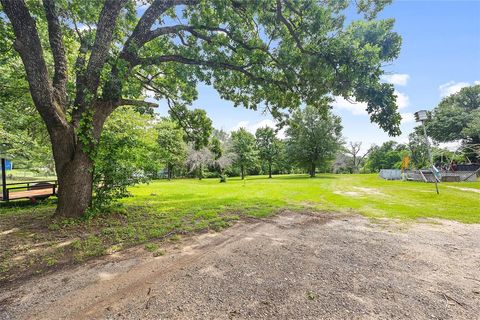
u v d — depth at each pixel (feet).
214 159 100.58
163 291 9.23
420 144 131.03
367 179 79.36
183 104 31.78
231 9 23.52
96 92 20.38
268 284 9.76
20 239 15.29
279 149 120.37
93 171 20.90
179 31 24.53
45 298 8.79
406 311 7.95
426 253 13.32
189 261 12.21
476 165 81.15
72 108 20.18
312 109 103.71
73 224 18.17
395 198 33.83
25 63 16.40
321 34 20.94
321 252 13.55
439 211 24.30
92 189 21.29
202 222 20.12
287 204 29.27
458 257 12.73
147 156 24.80
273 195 38.11
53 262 11.98
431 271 11.05
